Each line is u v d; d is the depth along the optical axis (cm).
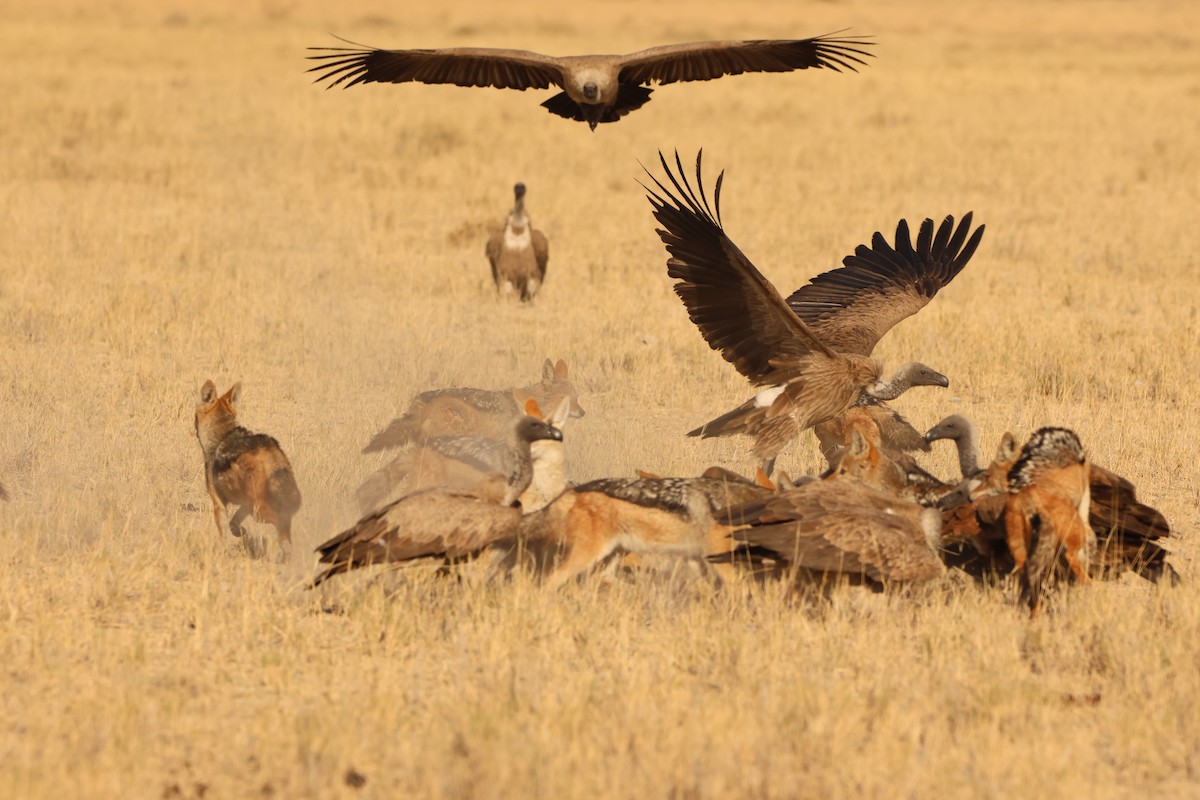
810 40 2716
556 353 4691
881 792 1870
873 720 2106
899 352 4750
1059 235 7219
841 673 2320
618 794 1836
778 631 2405
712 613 2542
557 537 2584
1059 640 2436
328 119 11106
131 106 11281
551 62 2656
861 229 7288
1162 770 1977
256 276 5769
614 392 4275
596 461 3494
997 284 6062
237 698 2148
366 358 4478
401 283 5803
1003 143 10575
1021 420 4016
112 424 3731
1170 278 6216
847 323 3338
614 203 8088
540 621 2455
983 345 4869
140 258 6025
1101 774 1967
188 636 2388
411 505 2430
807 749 1975
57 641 2317
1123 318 5466
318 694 2175
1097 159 9869
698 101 13075
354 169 8975
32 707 2073
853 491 2550
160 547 2847
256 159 9156
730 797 1850
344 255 6347
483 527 2441
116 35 18925
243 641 2369
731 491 2595
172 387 4119
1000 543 2664
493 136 10606
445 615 2500
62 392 4012
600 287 5934
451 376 4331
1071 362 4634
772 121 11812
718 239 2836
